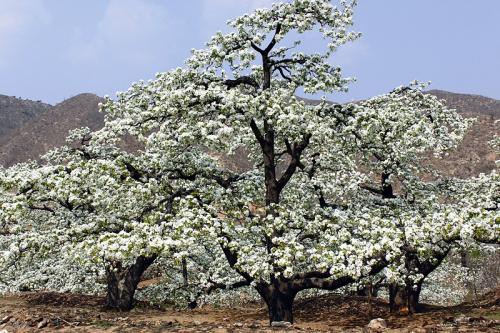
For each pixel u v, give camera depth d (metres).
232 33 14.90
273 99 13.30
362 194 18.39
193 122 13.95
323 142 15.86
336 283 13.84
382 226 13.22
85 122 128.75
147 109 14.32
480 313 17.61
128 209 16.20
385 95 19.22
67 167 13.79
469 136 73.50
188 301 18.89
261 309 24.31
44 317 13.55
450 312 18.62
